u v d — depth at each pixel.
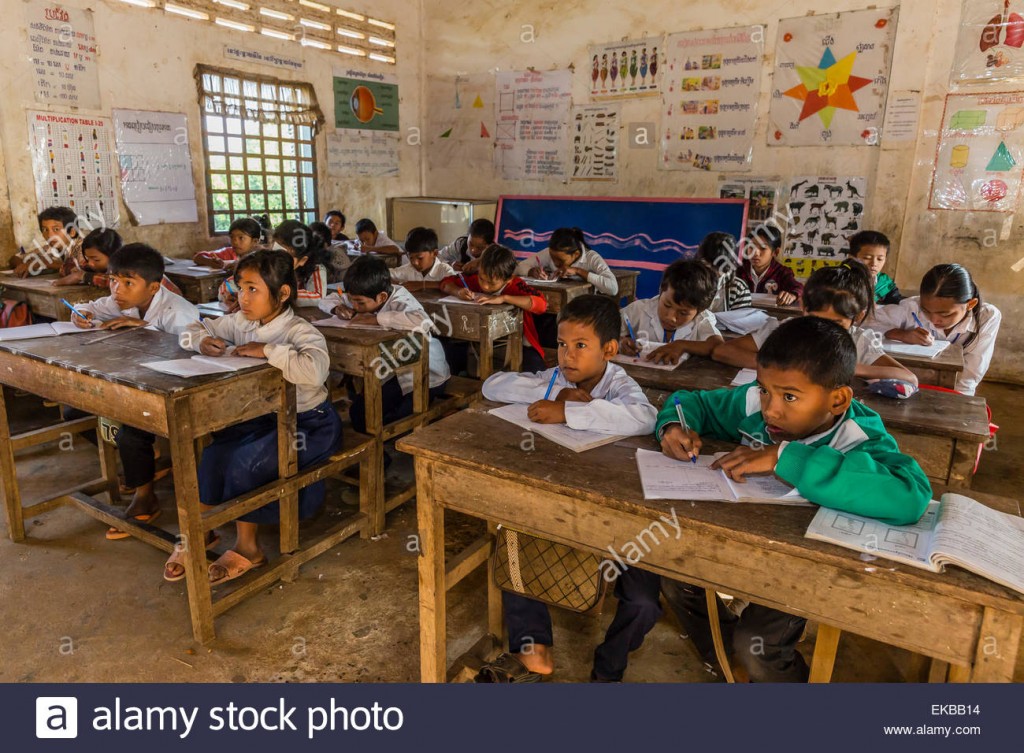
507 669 1.61
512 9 6.34
